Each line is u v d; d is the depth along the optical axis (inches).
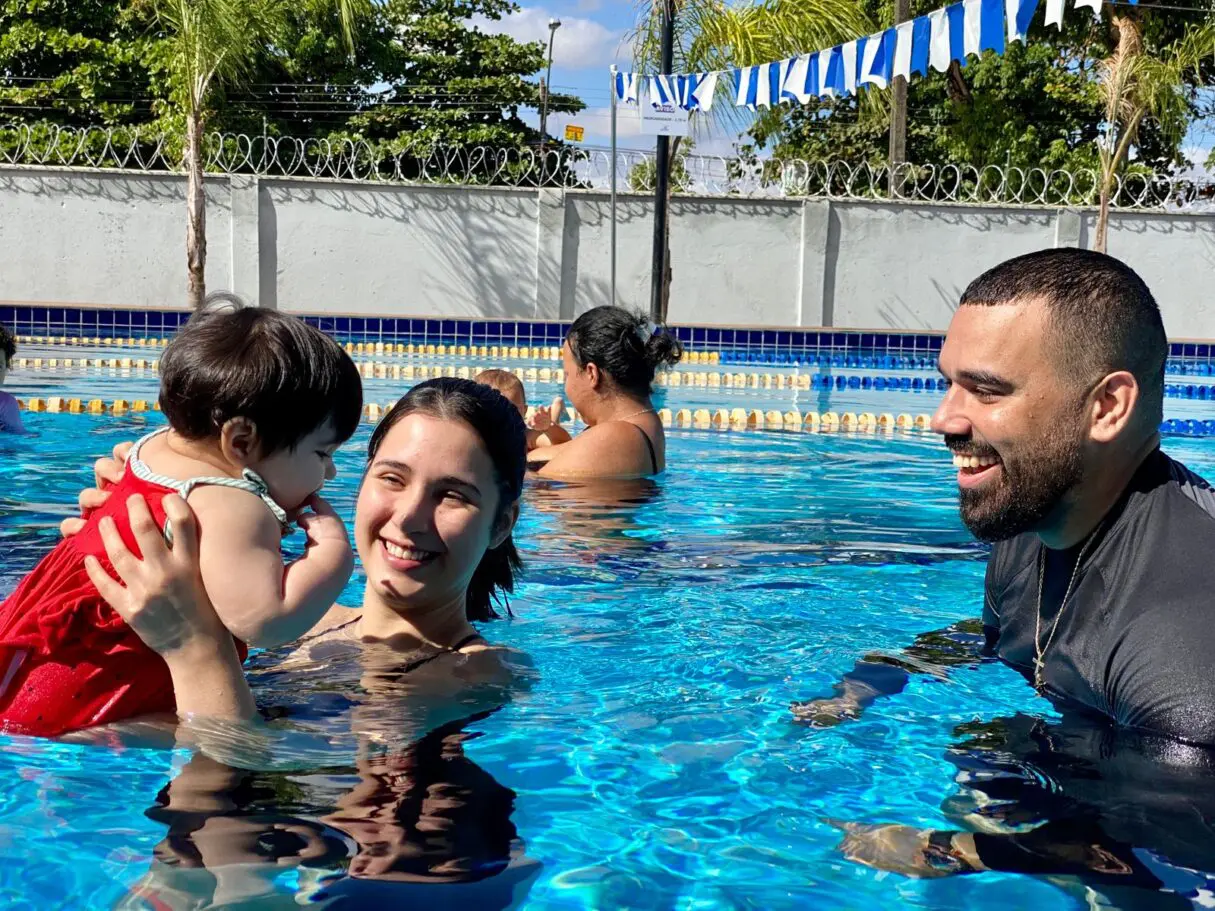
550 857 57.5
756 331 592.4
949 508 178.7
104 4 815.7
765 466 223.6
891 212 662.5
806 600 116.9
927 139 896.9
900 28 330.6
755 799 65.6
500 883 54.7
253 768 67.3
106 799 62.2
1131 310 73.3
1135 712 76.2
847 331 597.6
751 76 420.8
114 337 528.4
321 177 649.6
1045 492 76.1
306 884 53.7
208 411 74.7
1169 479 79.0
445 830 60.2
